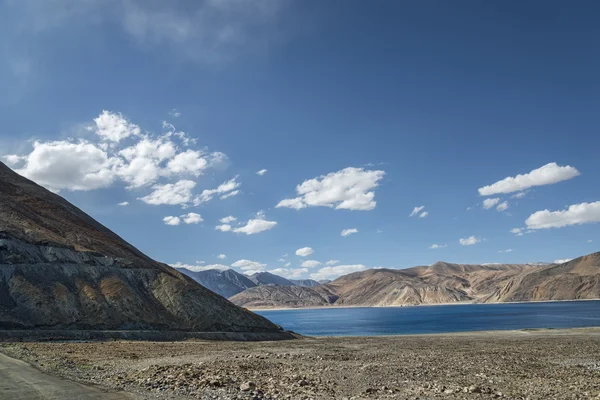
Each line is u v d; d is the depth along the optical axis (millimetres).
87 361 37469
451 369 36062
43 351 44531
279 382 26844
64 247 99000
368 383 28172
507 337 89312
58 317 78938
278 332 107562
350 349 61469
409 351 56781
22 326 73188
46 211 122562
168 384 24375
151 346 61688
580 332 103312
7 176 137500
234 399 20641
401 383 28359
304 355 49031
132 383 24750
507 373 33500
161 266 136000
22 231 96875
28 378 25953
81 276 94188
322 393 23797
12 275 83188
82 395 20828
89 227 128875
